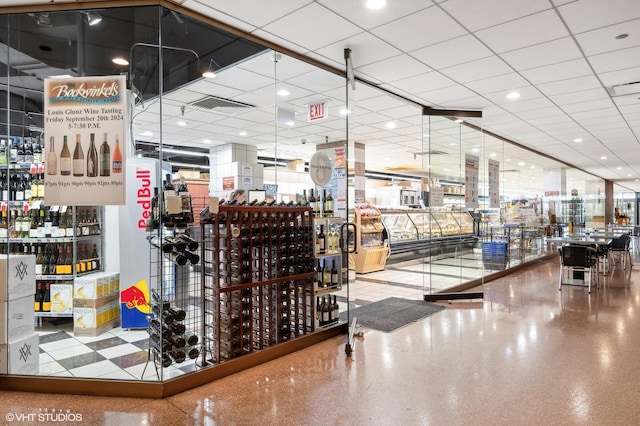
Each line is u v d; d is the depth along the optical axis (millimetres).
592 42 3930
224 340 3467
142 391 2955
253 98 5438
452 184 6766
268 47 3943
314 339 4172
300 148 6645
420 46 4016
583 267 6961
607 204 21094
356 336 4418
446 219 7766
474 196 7008
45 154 3154
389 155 11797
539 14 3350
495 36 3785
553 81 5117
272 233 3828
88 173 3145
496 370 3426
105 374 3158
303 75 4734
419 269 9609
